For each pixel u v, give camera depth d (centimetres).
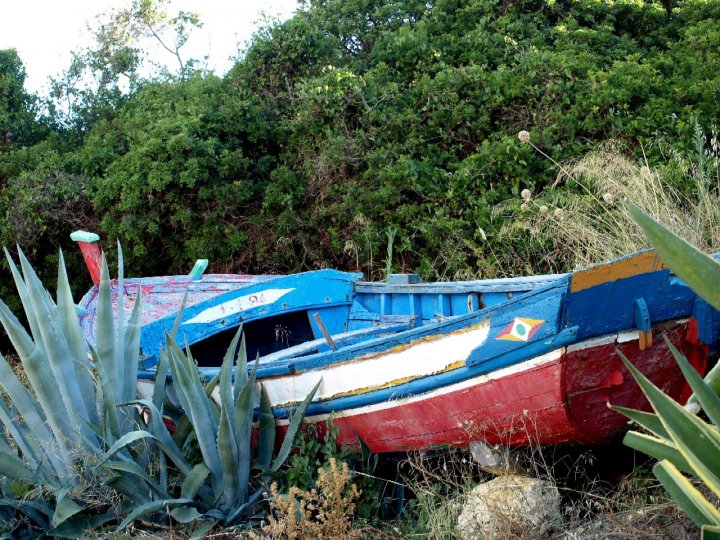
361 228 930
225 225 998
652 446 347
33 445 514
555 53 993
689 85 898
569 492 498
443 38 1080
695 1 1091
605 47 1060
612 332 443
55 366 490
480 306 640
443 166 962
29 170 1098
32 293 483
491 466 500
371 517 507
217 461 499
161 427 502
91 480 493
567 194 792
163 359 546
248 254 996
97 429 493
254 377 508
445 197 897
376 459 545
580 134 897
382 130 989
